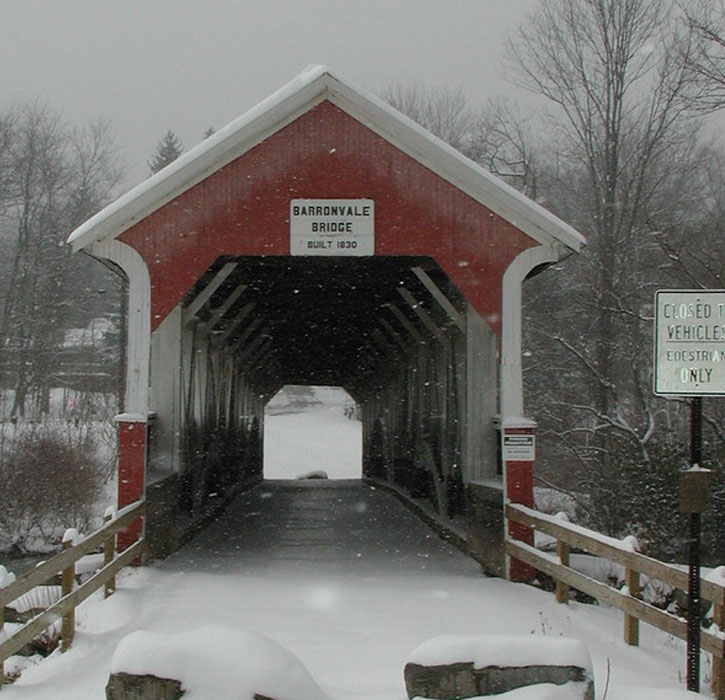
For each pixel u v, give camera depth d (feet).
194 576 32.76
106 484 83.25
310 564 36.81
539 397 76.84
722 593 18.15
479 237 35.12
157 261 34.81
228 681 15.06
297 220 34.99
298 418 211.20
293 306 56.95
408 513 57.36
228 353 61.57
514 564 32.94
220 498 57.93
